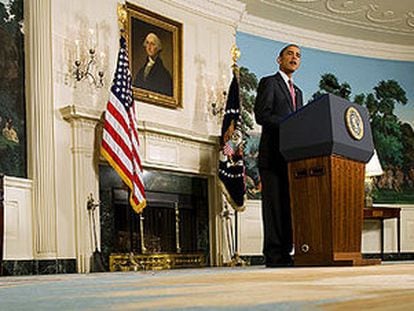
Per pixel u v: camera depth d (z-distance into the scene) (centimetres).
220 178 758
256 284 174
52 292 164
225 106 815
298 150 372
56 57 616
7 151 564
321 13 935
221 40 846
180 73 775
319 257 366
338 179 364
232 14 857
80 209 615
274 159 434
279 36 953
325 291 136
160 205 725
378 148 1020
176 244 737
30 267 571
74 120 614
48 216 586
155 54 744
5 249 545
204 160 780
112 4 695
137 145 638
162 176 731
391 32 1015
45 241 582
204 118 806
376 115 1027
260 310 94
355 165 379
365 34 1016
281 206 434
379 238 1011
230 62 857
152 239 707
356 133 374
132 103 639
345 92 1010
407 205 1024
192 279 226
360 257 383
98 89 663
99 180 646
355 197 378
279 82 448
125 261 646
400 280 186
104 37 679
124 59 635
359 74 1027
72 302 122
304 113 371
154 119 732
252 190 875
